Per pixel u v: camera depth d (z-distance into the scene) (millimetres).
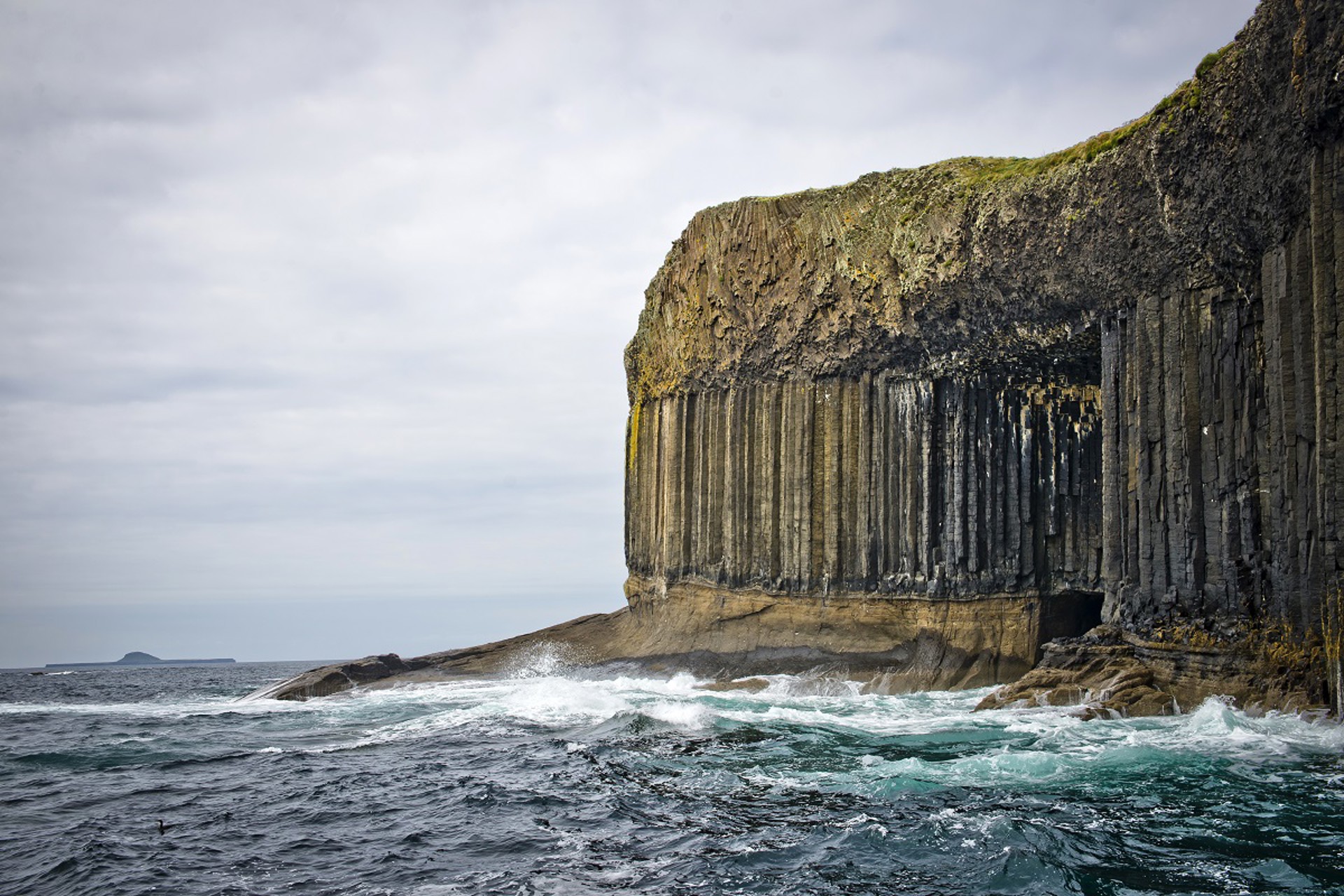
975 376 42812
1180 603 32250
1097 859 16672
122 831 22062
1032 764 23766
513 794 24109
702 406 54688
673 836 19672
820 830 19391
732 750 28188
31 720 46625
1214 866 16203
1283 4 26375
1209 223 30812
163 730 40344
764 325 49938
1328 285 25531
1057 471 41594
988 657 41750
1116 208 34281
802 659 46344
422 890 17078
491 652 59781
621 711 37438
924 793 21672
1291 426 27906
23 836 22062
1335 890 15070
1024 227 37719
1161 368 33312
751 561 50375
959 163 42688
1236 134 28906
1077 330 37656
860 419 46281
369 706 45938
